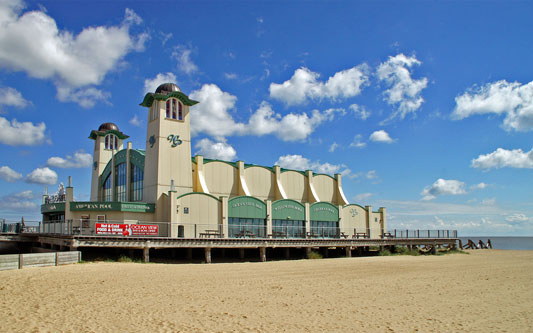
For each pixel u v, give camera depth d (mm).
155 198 44031
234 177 52938
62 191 58875
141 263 34125
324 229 53375
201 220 43500
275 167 57031
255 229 47406
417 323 16500
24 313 16547
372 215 59875
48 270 27406
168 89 46969
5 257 27188
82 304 18375
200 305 18844
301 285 24906
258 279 26859
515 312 18719
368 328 15688
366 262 39406
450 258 47844
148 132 47469
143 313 17062
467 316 17828
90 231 39344
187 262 38062
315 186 60562
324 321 16547
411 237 55406
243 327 15406
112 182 53812
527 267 37906
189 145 47312
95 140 59250
